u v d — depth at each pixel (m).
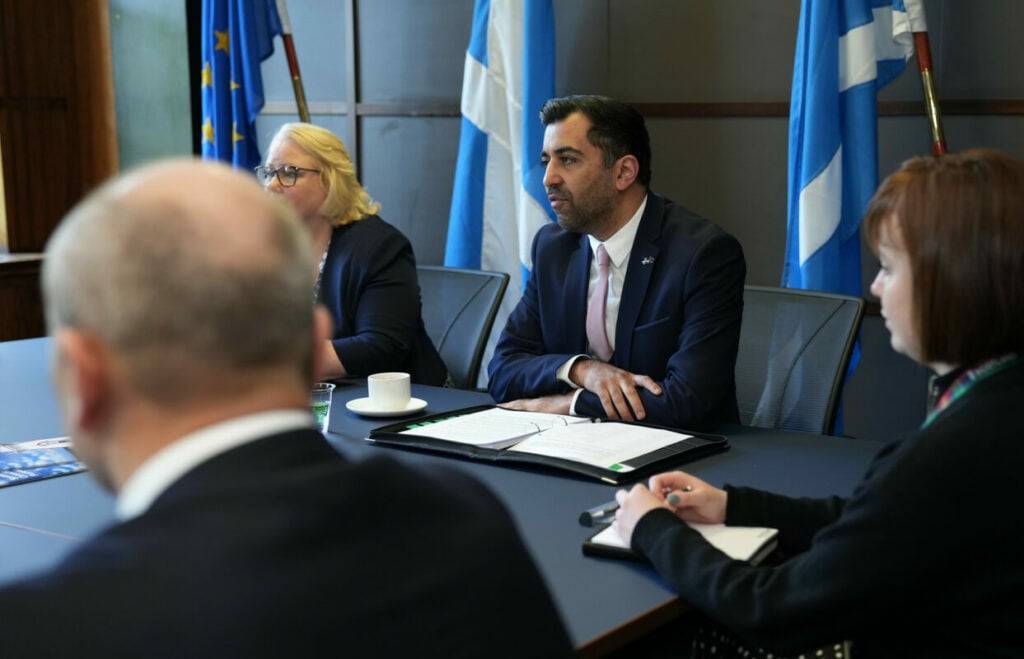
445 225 4.30
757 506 1.51
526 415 2.11
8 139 4.68
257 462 0.72
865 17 3.04
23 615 0.64
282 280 0.74
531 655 0.77
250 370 0.73
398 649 0.71
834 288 3.07
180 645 0.64
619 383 2.12
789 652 1.24
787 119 3.56
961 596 1.16
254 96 4.04
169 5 4.59
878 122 3.42
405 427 2.02
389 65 4.33
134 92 4.76
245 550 0.68
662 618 1.30
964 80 3.29
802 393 2.37
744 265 2.27
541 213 3.53
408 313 2.67
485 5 3.69
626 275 2.31
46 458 1.86
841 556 1.18
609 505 1.58
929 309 1.17
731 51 3.63
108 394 0.73
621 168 2.30
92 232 0.71
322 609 0.68
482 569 0.77
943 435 1.15
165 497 0.71
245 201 0.74
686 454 1.87
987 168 1.17
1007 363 1.17
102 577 0.66
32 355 2.75
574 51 3.91
